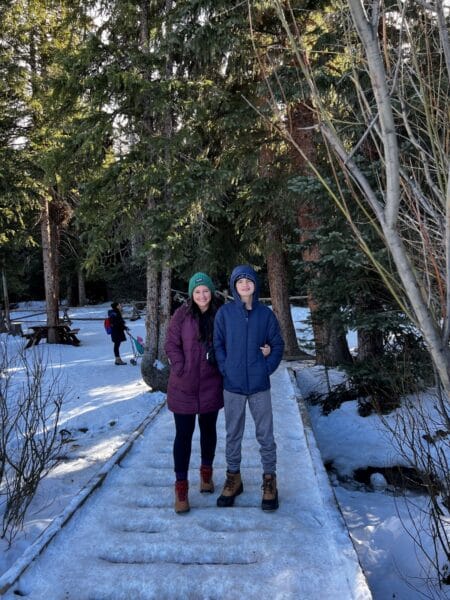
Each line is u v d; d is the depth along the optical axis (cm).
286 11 713
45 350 1538
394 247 155
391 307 627
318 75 611
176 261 812
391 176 148
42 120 1490
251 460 454
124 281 3597
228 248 1157
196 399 353
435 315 191
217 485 402
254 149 905
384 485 540
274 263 1153
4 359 700
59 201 1622
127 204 895
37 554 287
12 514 439
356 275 602
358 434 639
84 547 308
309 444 466
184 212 824
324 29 657
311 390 819
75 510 342
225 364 350
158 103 813
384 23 186
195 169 817
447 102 192
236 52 821
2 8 1486
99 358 1422
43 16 1505
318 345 777
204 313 360
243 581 270
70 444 710
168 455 476
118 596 265
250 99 885
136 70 815
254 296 354
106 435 747
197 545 304
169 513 352
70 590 267
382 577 363
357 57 205
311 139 841
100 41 823
